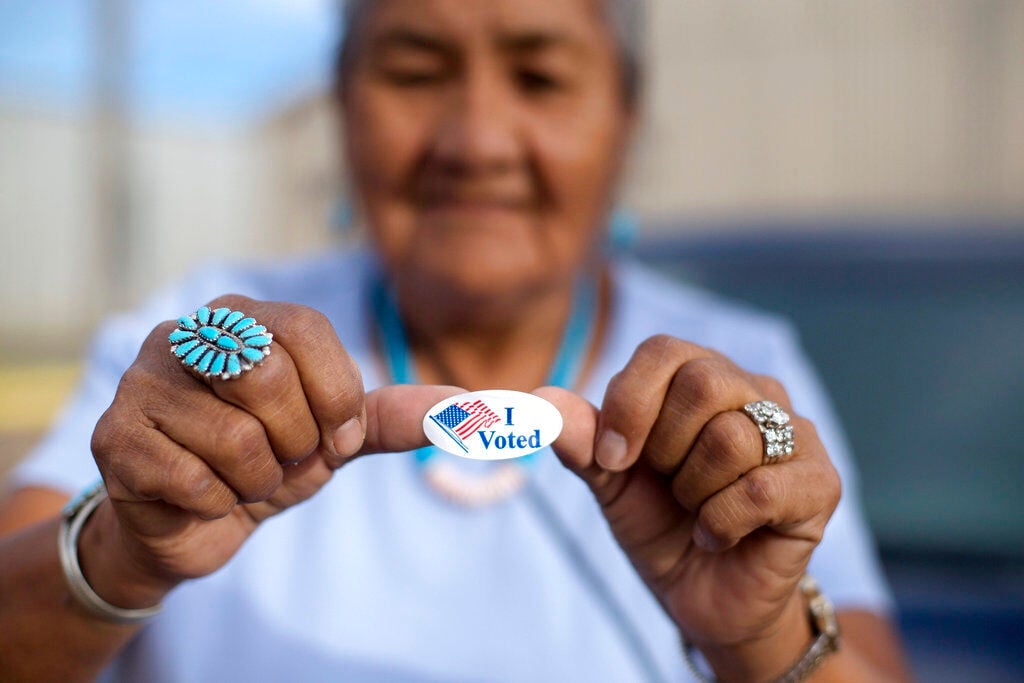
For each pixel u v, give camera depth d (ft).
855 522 5.32
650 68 5.74
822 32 33.65
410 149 4.69
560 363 5.49
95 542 3.49
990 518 7.32
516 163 4.66
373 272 5.66
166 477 2.96
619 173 5.55
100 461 3.04
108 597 3.53
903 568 7.20
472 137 4.48
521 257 4.81
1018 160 32.07
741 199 35.09
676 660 4.70
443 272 4.79
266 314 3.12
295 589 4.77
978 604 6.74
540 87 4.71
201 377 3.01
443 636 4.67
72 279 44.78
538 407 3.46
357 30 4.91
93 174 36.70
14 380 26.40
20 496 4.62
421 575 4.80
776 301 8.67
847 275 8.71
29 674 3.66
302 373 3.03
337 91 5.47
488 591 4.77
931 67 32.68
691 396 3.28
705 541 3.37
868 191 33.86
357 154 4.98
